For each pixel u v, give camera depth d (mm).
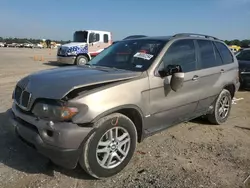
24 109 3371
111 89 3314
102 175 3344
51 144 3021
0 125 5145
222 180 3445
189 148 4422
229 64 5703
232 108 7195
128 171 3602
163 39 4477
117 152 3488
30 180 3320
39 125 3107
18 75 12648
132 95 3520
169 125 4336
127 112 3604
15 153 4012
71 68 4109
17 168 3592
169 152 4227
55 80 3359
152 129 4016
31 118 3242
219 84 5305
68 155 3012
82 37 18609
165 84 3984
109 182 3336
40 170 3557
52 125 3014
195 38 4984
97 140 3182
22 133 3334
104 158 3332
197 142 4695
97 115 3119
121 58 4383
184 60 4527
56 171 3541
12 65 17953
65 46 18125
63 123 3008
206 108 5184
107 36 19312
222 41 5836
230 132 5277
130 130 3547
